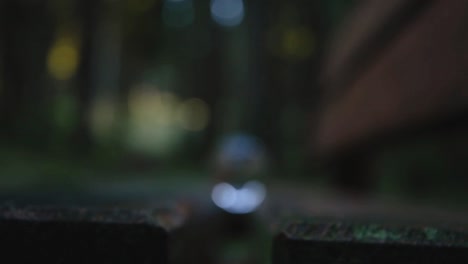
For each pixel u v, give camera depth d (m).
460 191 2.26
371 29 2.08
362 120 2.40
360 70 2.57
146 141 21.36
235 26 20.73
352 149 3.13
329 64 3.90
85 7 12.51
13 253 0.69
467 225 0.77
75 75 14.03
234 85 20.61
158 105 29.05
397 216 0.92
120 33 18.77
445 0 1.29
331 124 3.65
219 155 2.56
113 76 19.31
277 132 11.86
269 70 12.03
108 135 15.18
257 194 2.53
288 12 11.77
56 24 13.43
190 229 1.38
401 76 1.68
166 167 14.69
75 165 9.42
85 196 1.05
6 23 11.74
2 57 11.67
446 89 1.21
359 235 0.68
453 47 1.18
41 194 1.15
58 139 10.88
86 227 0.69
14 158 8.15
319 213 0.95
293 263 0.67
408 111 1.57
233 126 20.41
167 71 26.66
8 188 1.55
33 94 12.04
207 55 22.70
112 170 10.43
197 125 28.56
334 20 10.23
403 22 1.73
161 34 20.36
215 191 2.50
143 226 0.69
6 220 0.69
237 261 2.30
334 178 4.73
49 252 0.69
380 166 3.53
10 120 10.86
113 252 0.69
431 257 0.66
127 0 17.72
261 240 1.34
